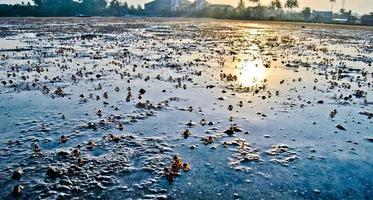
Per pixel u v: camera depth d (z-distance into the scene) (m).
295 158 8.49
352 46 40.22
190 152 8.71
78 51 27.94
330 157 8.59
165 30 58.59
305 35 56.97
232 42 40.16
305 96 14.48
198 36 47.50
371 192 7.09
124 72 18.58
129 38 41.34
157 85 15.73
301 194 6.98
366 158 8.58
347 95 14.97
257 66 22.27
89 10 137.88
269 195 6.93
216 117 11.28
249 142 9.38
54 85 15.47
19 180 7.33
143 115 11.36
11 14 110.94
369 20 130.50
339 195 6.97
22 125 10.35
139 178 7.49
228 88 15.45
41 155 8.41
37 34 43.75
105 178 7.47
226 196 6.86
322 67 23.05
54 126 10.30
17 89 14.62
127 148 8.88
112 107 12.20
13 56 24.45
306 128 10.52
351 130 10.48
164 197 6.79
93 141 9.24
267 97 14.05
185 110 11.97
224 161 8.27
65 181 7.32
